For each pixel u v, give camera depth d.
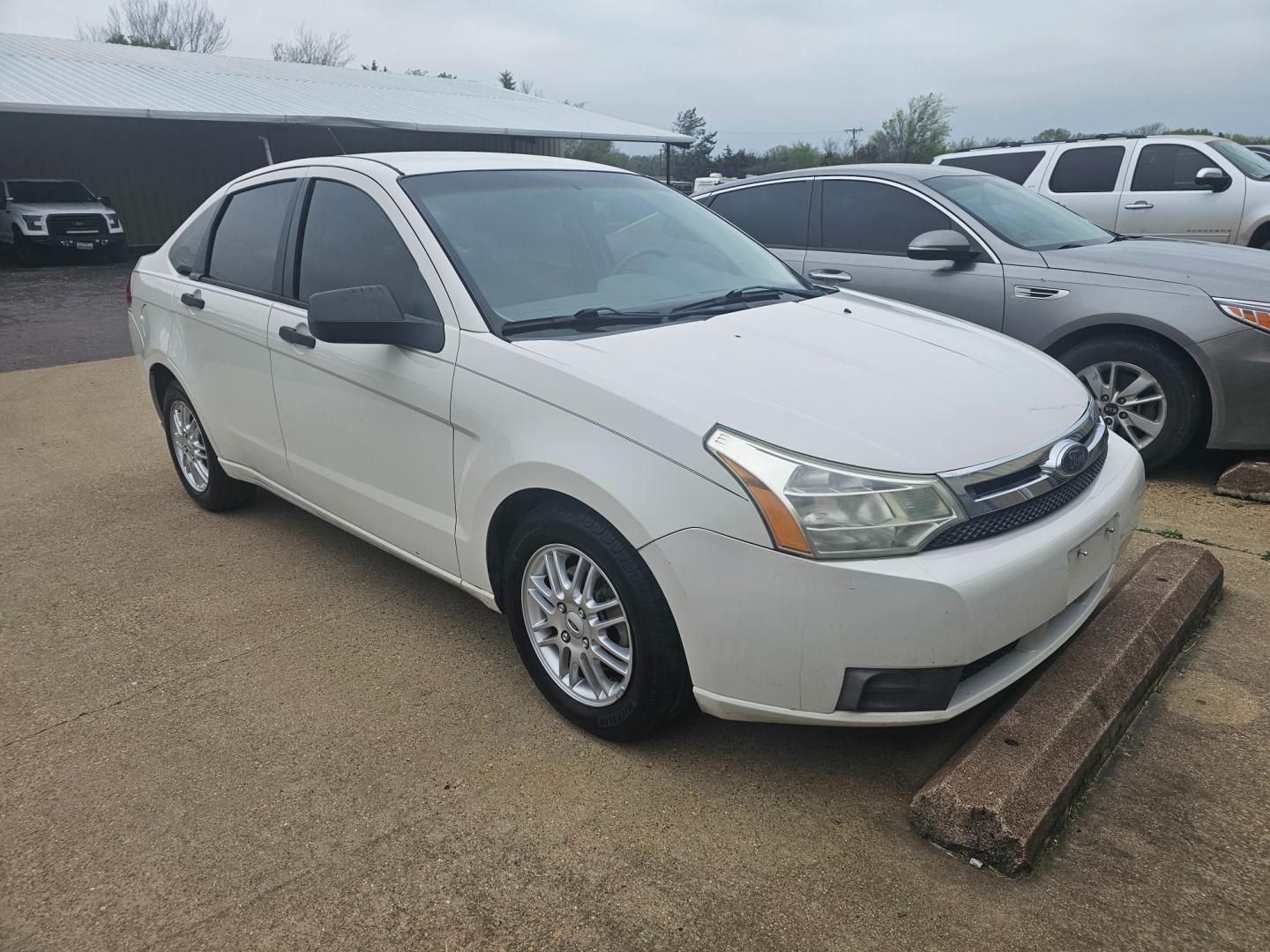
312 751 2.72
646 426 2.38
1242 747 2.61
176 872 2.25
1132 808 2.38
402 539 3.25
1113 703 2.61
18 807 2.50
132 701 3.01
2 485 5.26
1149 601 3.10
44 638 3.43
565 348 2.72
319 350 3.33
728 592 2.26
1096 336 4.80
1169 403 4.61
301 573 3.95
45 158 22.16
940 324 3.37
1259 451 5.18
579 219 3.49
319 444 3.49
